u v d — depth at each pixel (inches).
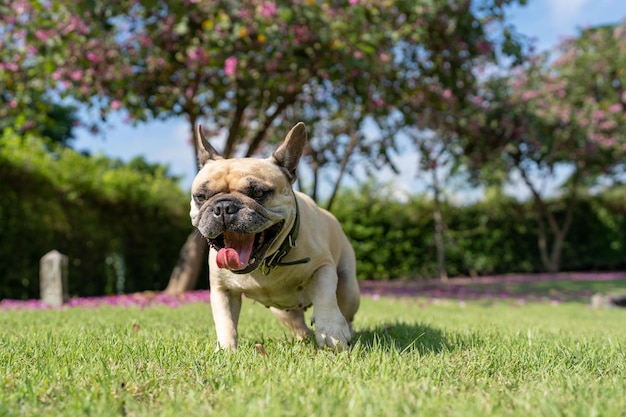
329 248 147.3
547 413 73.2
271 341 151.3
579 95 815.1
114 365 106.7
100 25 362.0
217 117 525.7
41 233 457.4
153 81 409.4
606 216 906.1
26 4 366.3
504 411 75.4
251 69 390.9
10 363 109.8
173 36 380.8
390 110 466.6
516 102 624.7
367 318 235.5
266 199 119.3
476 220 839.1
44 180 454.0
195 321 214.4
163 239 546.6
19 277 440.1
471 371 104.7
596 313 354.3
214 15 358.3
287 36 360.8
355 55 371.9
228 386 89.2
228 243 118.0
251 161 123.6
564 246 906.7
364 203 765.3
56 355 117.4
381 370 98.7
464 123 546.6
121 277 516.1
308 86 481.4
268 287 133.8
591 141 801.6
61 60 375.6
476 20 416.8
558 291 571.2
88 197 487.8
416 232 788.0
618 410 73.9
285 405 77.2
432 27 411.8
